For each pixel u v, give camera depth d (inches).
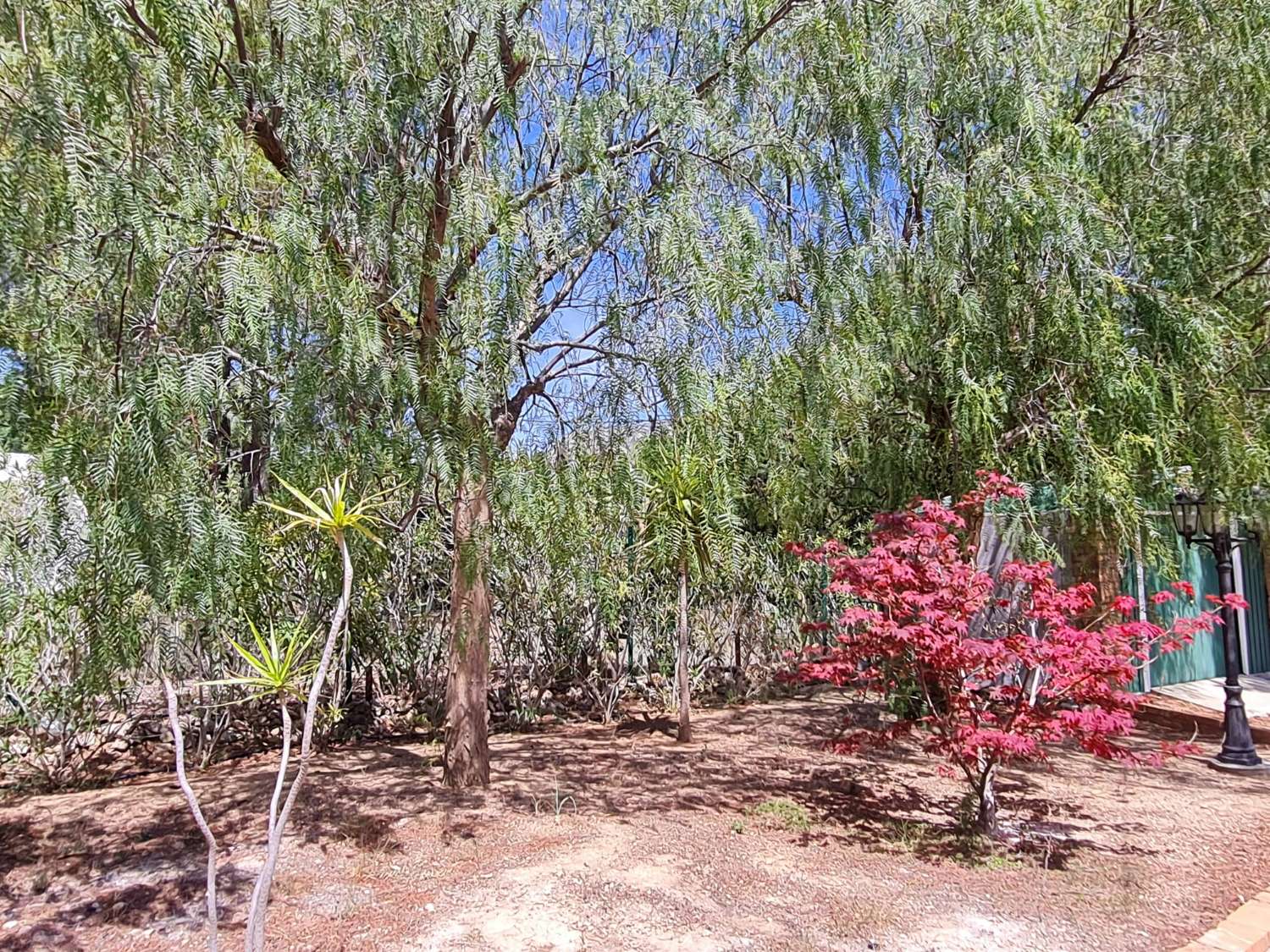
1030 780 254.4
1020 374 270.1
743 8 218.7
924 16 234.8
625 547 225.9
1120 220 276.2
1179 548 406.3
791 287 214.4
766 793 236.2
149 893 167.5
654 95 200.4
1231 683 277.4
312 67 176.2
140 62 159.3
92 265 149.0
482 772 237.9
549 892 163.9
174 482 142.6
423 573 311.7
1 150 153.2
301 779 112.7
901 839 197.3
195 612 154.7
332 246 174.1
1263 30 273.7
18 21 164.4
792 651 368.5
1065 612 203.5
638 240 187.5
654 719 342.6
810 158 223.9
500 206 173.2
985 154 249.6
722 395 182.5
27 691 239.9
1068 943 145.6
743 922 151.9
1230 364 274.5
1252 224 284.0
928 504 209.6
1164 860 186.7
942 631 188.1
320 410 170.4
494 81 183.5
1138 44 297.9
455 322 173.9
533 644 332.8
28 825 209.3
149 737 278.1
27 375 146.3
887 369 238.7
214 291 168.1
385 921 152.9
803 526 340.5
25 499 175.5
